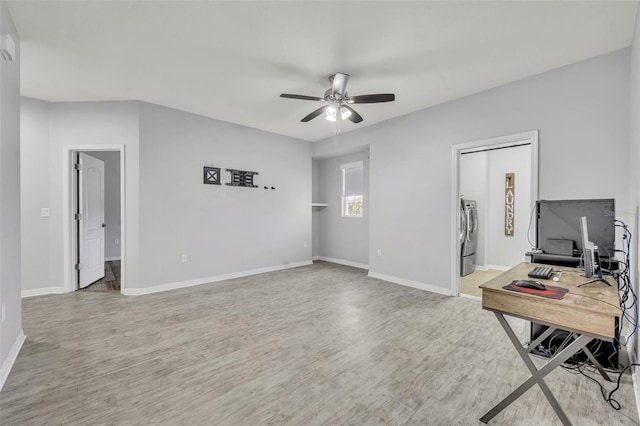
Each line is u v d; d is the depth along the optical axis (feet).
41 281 12.67
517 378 6.58
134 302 11.75
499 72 9.95
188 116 14.21
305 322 9.78
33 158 12.40
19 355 7.46
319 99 10.12
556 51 8.65
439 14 7.04
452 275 12.63
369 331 9.07
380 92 11.59
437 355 7.60
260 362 7.23
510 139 10.70
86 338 8.49
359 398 5.88
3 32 6.47
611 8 6.78
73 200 13.16
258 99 12.50
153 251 13.17
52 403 5.65
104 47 8.52
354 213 19.85
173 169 13.74
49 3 6.66
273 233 17.97
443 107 12.74
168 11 6.96
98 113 12.65
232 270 16.03
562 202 7.68
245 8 6.85
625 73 8.43
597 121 8.89
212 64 9.50
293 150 18.98
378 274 15.83
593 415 5.36
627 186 8.38
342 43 8.29
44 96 12.17
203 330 9.12
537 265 7.51
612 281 5.85
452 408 5.59
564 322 4.65
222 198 15.57
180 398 5.85
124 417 5.30
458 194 12.48
